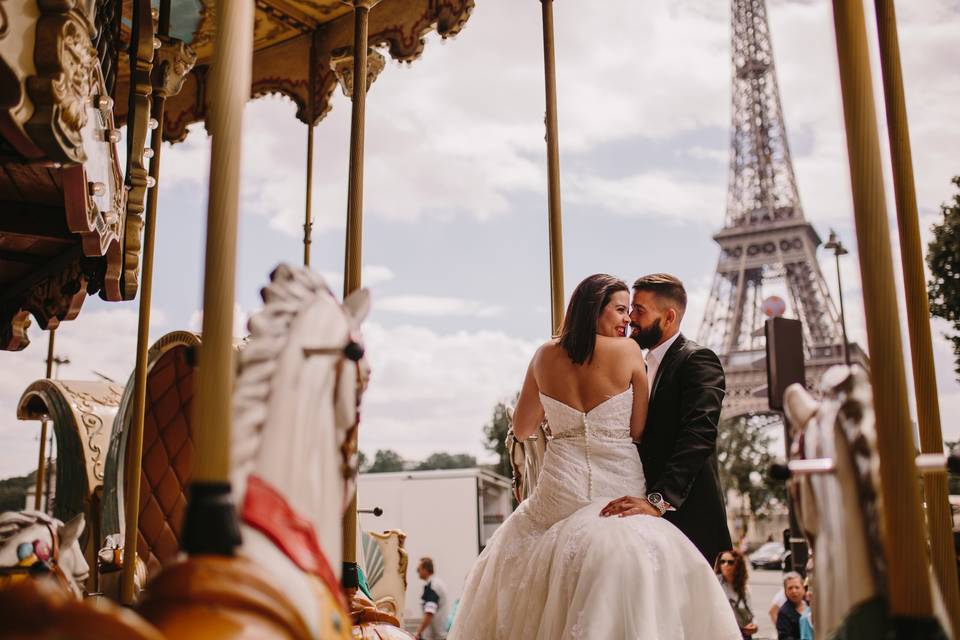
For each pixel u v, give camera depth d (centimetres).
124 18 647
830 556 219
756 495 4553
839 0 224
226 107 193
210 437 176
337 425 203
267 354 189
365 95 434
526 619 340
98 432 618
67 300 515
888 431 203
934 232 1299
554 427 376
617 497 355
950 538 288
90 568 544
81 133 304
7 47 251
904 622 195
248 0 200
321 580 176
